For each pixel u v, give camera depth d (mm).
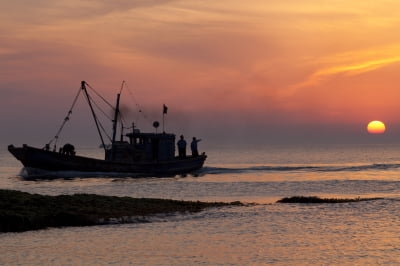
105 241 39688
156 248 37469
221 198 71812
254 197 73062
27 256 35156
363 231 43344
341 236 41344
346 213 52531
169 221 48094
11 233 42562
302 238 40719
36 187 88875
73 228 44750
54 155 108125
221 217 50062
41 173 109500
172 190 82688
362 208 55656
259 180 99688
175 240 40094
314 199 61062
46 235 41750
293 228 44781
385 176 110438
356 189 82750
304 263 33562
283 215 51312
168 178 105688
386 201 60531
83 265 33000
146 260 34281
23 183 96250
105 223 46812
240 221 48125
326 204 58906
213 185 89562
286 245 38344
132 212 50688
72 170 109062
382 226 45469
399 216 50500
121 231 43531
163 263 33531
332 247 37656
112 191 82062
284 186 87188
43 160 108125
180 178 105938
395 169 134250
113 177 107500
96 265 33031
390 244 38469
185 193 78688
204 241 39719
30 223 44469
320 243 38938
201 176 111688
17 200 49062
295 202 60594
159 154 114438
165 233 42750
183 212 52281
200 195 75812
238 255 35531
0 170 158000
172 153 116062
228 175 114562
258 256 35219
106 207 51625
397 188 83375
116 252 36312
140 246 38031
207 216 50625
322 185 88562
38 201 49812
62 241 39562
